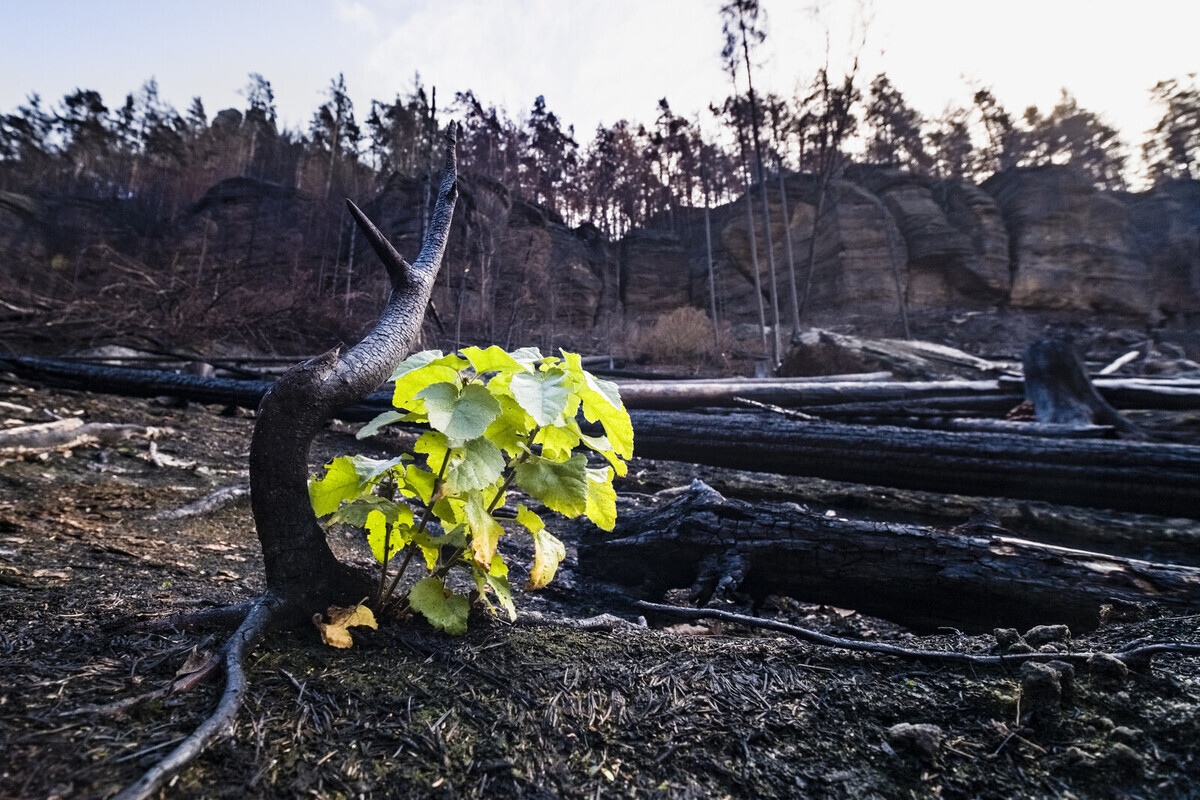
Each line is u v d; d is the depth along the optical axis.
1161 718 1.28
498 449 1.53
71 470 3.57
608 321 26.86
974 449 4.38
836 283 28.30
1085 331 23.38
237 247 23.36
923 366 9.81
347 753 1.10
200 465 4.22
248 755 1.05
